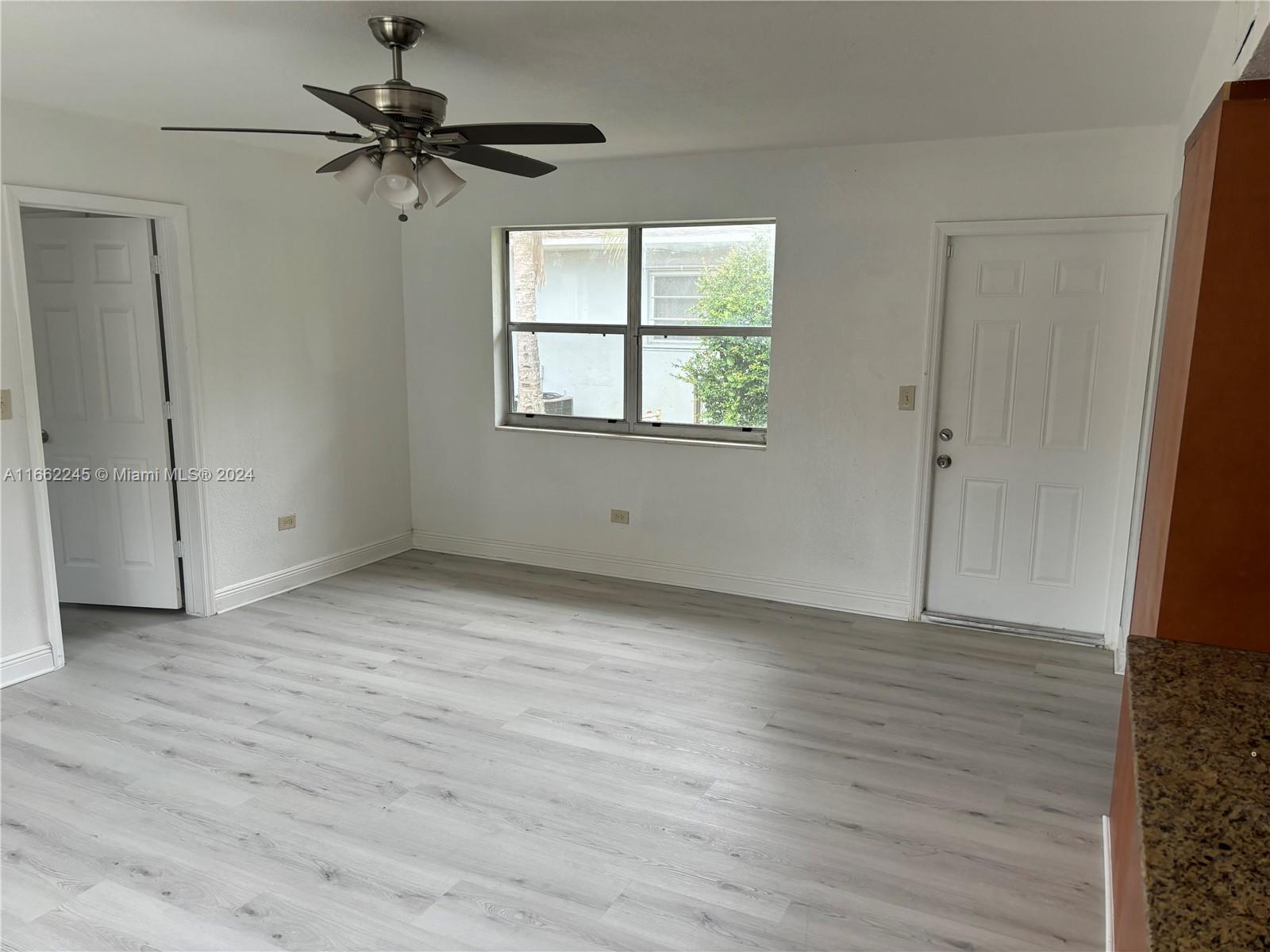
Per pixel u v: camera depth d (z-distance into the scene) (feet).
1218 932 3.51
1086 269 13.56
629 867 8.46
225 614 15.28
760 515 16.29
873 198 14.52
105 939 7.41
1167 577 7.07
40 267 14.35
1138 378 13.34
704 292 16.46
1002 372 14.32
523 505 18.44
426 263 18.33
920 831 9.09
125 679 12.57
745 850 8.74
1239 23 6.45
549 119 12.63
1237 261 6.52
